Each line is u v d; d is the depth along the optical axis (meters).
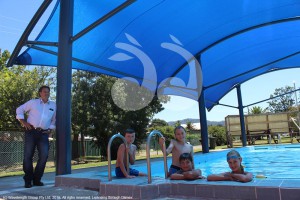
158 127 29.12
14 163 13.26
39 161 4.67
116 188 3.59
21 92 16.80
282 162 8.34
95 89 19.72
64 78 5.09
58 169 4.87
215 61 11.72
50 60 7.82
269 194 2.97
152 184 3.51
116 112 19.86
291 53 12.16
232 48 10.98
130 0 5.21
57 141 4.94
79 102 19.70
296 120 19.12
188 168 4.13
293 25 9.73
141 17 7.38
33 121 4.69
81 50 7.92
